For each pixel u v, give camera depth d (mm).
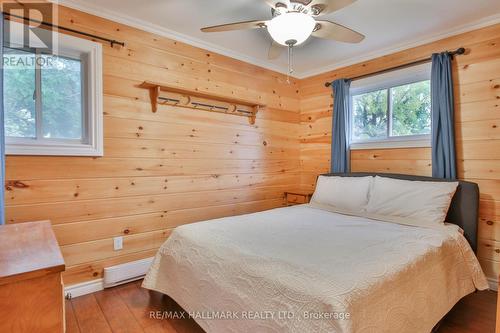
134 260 2477
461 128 2514
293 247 1661
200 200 2908
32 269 857
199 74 2889
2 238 1176
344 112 3246
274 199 3617
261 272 1367
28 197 1996
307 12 1747
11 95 2002
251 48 3037
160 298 2170
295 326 1136
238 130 3240
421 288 1508
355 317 1099
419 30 2576
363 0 2104
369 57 3158
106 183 2320
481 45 2416
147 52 2535
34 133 2092
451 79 2514
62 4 2113
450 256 1852
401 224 2238
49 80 2148
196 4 2184
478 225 2375
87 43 2203
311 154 3766
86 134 2262
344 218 2445
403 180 2600
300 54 3164
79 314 1950
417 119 2834
